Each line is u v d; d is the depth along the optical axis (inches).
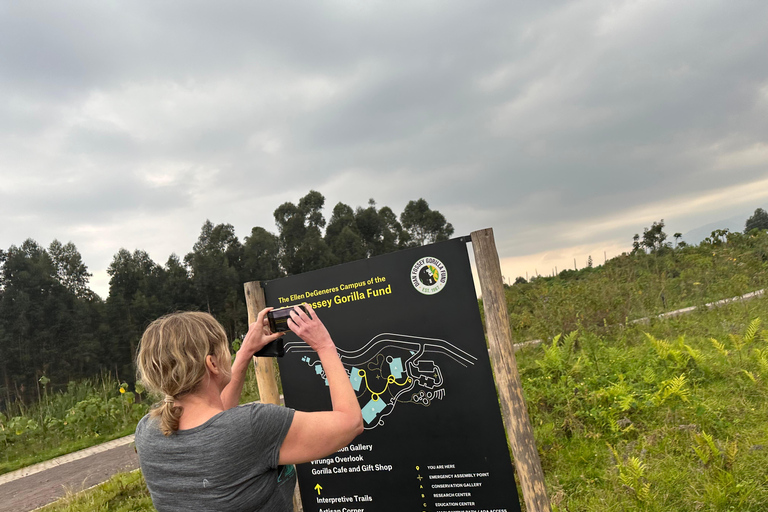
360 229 3501.5
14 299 2066.9
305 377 134.9
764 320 333.1
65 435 482.6
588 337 328.5
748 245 616.7
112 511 237.1
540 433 205.0
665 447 172.1
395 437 124.4
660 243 778.2
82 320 2138.3
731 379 228.8
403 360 123.6
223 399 80.8
